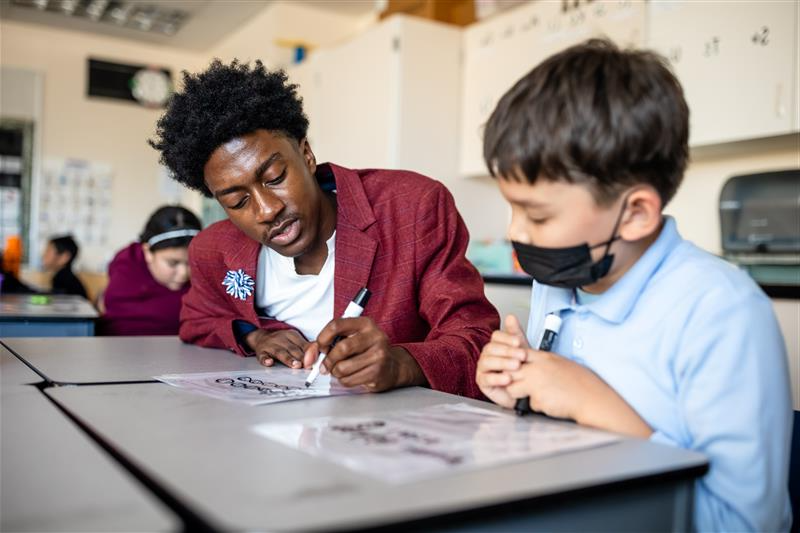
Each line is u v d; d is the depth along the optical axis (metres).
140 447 0.60
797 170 2.34
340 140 3.78
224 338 1.36
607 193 0.73
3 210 4.98
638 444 0.65
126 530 0.40
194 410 0.77
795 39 2.21
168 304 2.49
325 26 4.38
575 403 0.76
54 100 5.08
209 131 1.13
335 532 0.41
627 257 0.81
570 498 0.51
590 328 0.86
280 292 1.39
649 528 0.57
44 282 5.05
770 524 0.69
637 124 0.72
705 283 0.77
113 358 1.24
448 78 3.45
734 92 2.38
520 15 3.15
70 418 0.74
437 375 1.01
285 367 1.18
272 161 1.15
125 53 5.29
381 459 0.56
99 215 5.26
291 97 1.25
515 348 0.82
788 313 2.03
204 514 0.43
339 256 1.32
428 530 0.45
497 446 0.62
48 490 0.47
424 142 3.40
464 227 1.41
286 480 0.50
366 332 0.95
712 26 2.43
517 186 0.75
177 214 2.43
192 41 5.21
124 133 5.31
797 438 0.84
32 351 1.31
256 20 4.59
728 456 0.68
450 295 1.23
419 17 3.55
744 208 2.48
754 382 0.69
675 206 2.87
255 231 1.19
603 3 2.78
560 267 0.77
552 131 0.72
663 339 0.78
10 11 4.64
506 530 0.49
